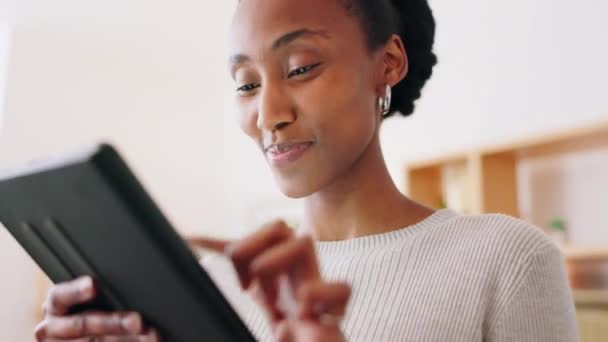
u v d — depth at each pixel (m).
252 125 0.71
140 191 0.37
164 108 3.70
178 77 3.79
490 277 0.65
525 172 2.19
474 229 0.69
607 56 2.04
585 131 1.78
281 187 0.69
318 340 0.37
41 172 0.38
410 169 2.32
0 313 2.92
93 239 0.40
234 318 0.41
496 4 2.40
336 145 0.67
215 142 3.87
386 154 2.71
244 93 0.72
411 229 0.73
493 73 2.37
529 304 0.63
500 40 2.36
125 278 0.41
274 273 0.40
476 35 2.45
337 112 0.66
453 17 2.55
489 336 0.64
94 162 0.35
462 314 0.64
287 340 0.40
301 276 0.40
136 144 3.55
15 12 3.05
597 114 2.03
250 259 0.41
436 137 2.51
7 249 2.98
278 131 0.66
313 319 0.38
